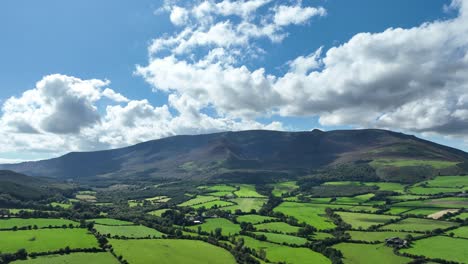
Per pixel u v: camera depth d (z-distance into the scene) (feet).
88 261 402.72
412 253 497.05
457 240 552.00
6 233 499.51
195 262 431.43
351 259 480.23
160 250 464.24
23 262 390.01
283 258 480.64
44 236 488.44
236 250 492.54
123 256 426.10
